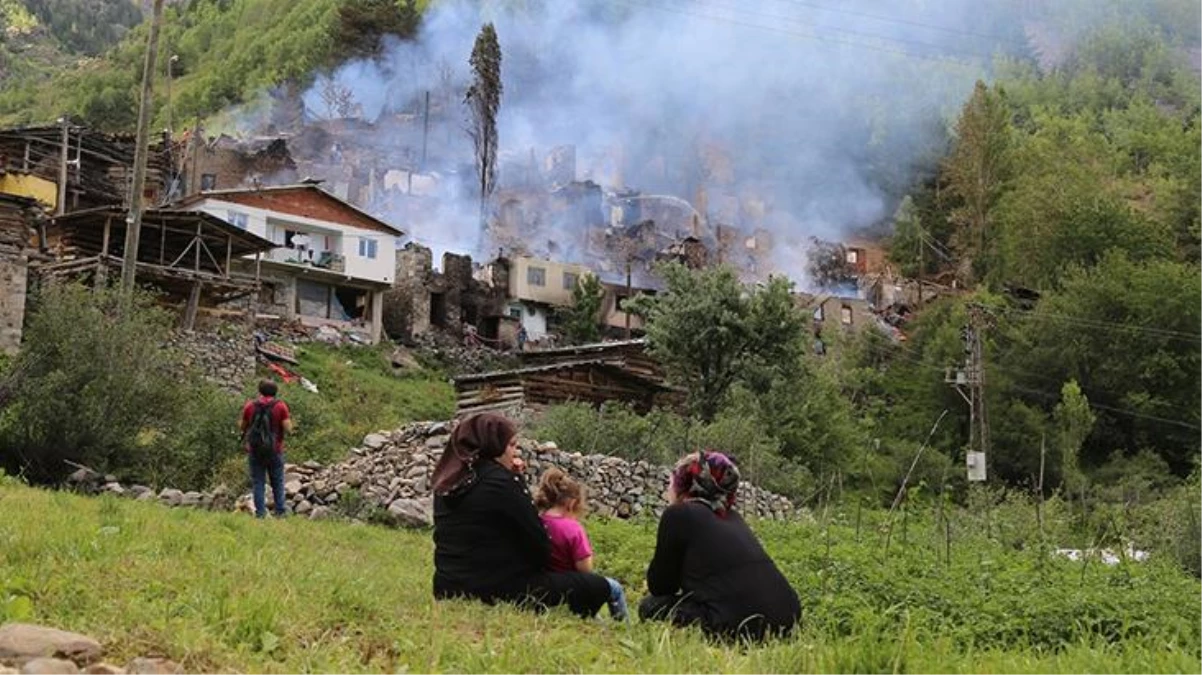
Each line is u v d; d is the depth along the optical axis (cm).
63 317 1967
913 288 8881
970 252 9431
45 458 1881
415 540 1491
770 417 3341
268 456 1544
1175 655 611
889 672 530
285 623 570
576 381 3716
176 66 15862
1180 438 5331
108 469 1931
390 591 756
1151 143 11894
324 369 4859
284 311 5506
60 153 5412
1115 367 5528
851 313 7538
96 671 464
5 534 769
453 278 6525
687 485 728
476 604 703
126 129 12612
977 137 10069
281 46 13875
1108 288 5762
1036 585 1068
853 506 2322
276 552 930
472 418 770
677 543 711
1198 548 1895
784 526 1597
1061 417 4859
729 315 3516
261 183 7038
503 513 738
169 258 4247
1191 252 8281
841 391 5447
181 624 541
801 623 714
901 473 3775
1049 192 8162
